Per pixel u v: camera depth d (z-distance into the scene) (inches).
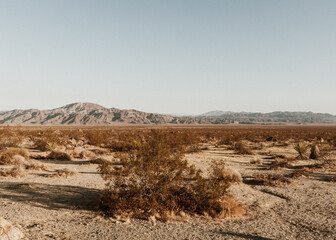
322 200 358.6
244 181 482.0
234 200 319.9
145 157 316.5
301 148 845.8
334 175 536.4
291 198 368.5
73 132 1551.4
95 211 298.5
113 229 246.2
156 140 628.7
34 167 566.6
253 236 236.5
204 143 1381.6
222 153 929.5
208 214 295.0
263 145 1246.3
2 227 207.9
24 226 248.1
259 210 315.0
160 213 289.1
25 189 388.5
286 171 591.8
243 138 1654.8
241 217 290.5
